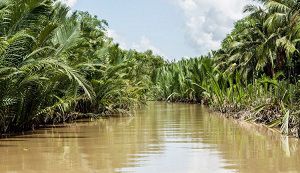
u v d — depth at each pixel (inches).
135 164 395.5
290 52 1038.4
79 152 468.1
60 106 753.0
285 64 1107.3
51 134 631.8
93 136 611.8
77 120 893.2
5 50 551.8
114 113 1107.3
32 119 685.3
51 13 699.4
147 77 2066.9
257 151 473.7
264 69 1230.3
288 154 454.3
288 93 717.9
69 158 430.0
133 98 1264.8
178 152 464.8
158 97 2219.5
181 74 1988.2
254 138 589.6
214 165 391.5
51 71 641.0
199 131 678.5
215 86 1148.5
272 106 773.3
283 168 380.2
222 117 986.1
